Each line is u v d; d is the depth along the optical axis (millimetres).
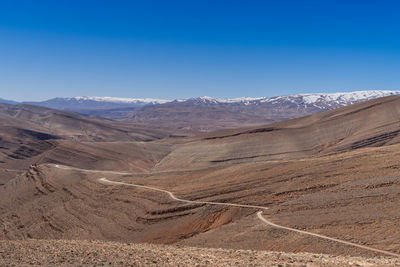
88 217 72750
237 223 48531
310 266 18859
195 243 45344
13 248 25844
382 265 19641
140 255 22469
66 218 75312
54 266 18766
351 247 35156
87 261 20219
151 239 57531
